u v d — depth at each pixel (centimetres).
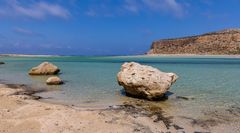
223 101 1611
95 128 1052
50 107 1325
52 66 3300
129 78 1691
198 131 1067
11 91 1861
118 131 1030
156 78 1634
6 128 1019
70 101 1616
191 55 12125
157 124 1147
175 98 1703
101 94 1856
